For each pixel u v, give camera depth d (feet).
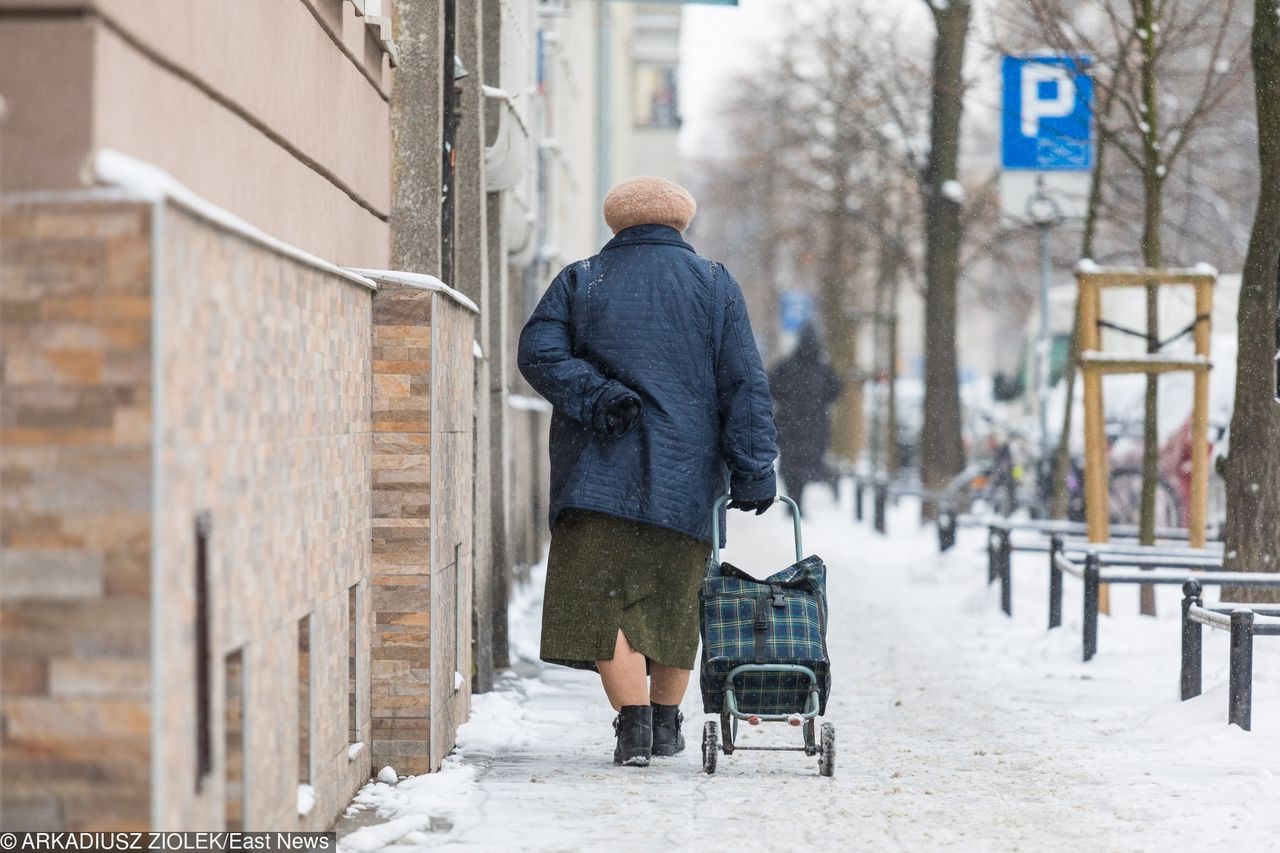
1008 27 170.19
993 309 364.17
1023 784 69.05
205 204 41.42
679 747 74.64
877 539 238.68
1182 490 181.88
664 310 70.49
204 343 40.45
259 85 55.11
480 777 68.64
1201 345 128.57
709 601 69.67
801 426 283.79
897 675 106.22
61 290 37.01
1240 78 156.66
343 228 71.05
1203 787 68.28
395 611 66.28
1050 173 172.55
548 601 70.95
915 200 301.63
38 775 37.19
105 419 37.01
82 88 37.60
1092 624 109.29
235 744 44.16
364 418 64.18
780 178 384.27
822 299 405.80
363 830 56.44
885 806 64.03
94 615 37.04
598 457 69.62
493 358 106.32
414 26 83.61
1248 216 245.04
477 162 97.81
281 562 48.70
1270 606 87.51
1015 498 237.86
